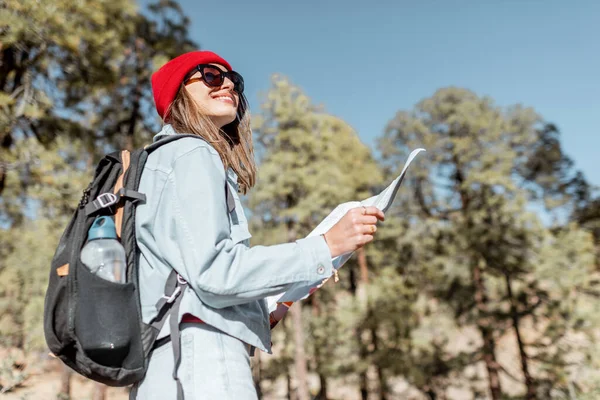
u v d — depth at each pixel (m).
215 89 1.27
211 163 1.00
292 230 15.25
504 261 16.41
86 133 9.04
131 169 1.00
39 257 13.84
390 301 16.30
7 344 4.82
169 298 0.91
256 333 1.01
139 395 0.92
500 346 17.09
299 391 14.95
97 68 8.19
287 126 15.52
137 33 11.61
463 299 17.59
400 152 22.56
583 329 13.93
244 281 0.88
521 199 17.05
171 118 1.28
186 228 0.92
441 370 16.72
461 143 19.00
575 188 27.98
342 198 15.19
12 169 7.09
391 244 21.23
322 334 17.38
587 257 15.92
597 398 6.26
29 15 6.73
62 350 0.89
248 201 15.04
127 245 0.94
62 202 7.67
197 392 0.87
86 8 7.42
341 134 20.56
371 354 16.12
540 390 14.02
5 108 6.77
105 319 0.85
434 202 21.14
